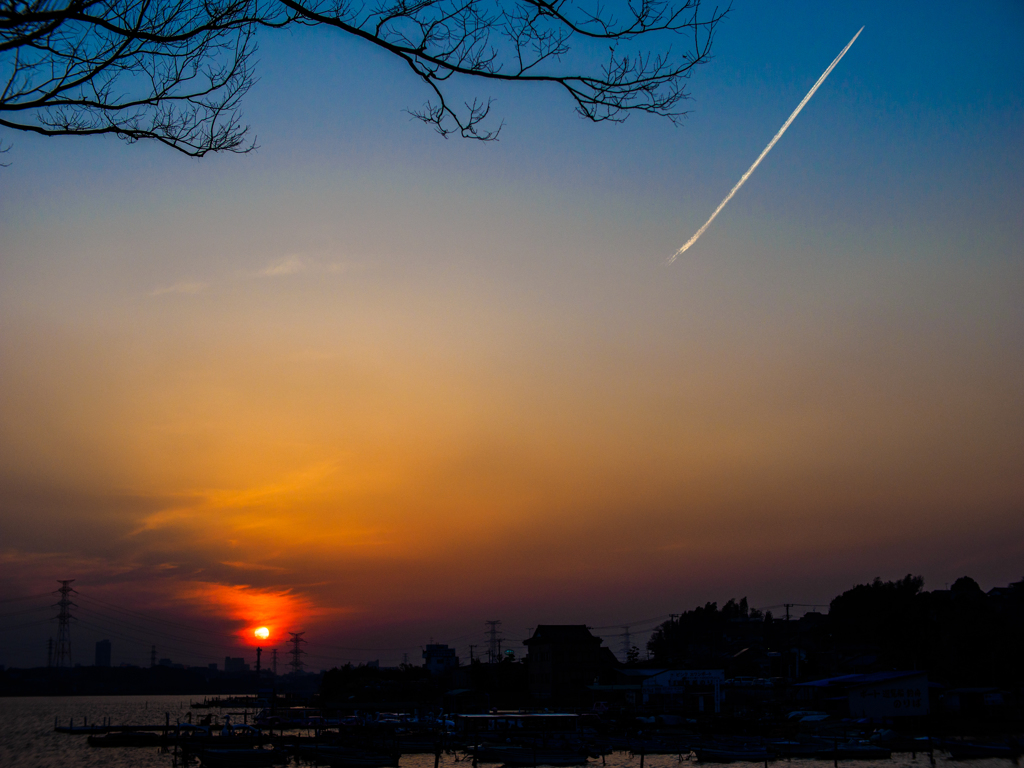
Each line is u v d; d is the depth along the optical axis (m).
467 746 71.94
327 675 159.50
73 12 9.24
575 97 11.30
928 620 129.38
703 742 71.88
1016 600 145.25
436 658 172.75
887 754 64.88
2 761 78.75
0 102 10.05
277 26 10.77
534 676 125.31
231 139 11.73
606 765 64.56
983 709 84.75
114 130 10.91
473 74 10.95
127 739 91.94
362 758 63.84
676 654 177.75
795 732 75.00
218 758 65.31
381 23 10.66
